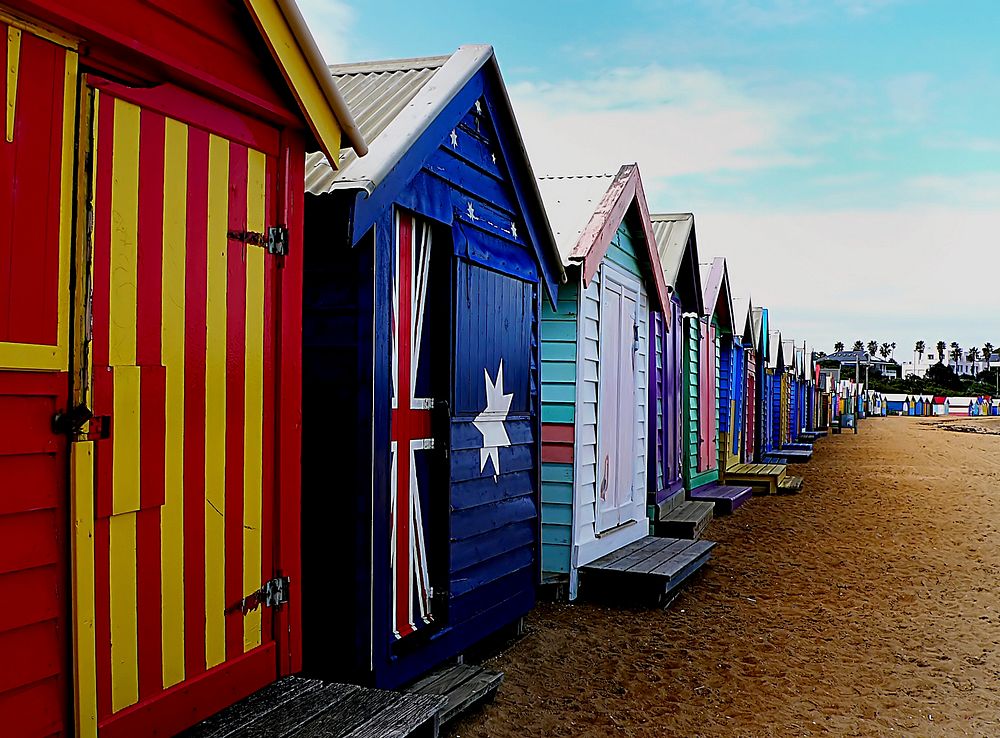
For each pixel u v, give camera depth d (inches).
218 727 133.5
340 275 181.0
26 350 106.3
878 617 302.8
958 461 992.9
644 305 408.8
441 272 210.1
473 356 221.8
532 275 261.3
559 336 311.4
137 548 122.1
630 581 304.5
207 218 134.2
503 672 224.1
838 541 447.8
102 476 116.4
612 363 354.3
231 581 139.2
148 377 123.6
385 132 185.3
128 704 121.1
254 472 143.7
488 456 230.4
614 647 257.6
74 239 112.3
